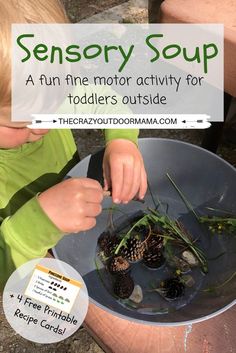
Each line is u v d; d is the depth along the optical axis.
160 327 0.82
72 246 0.90
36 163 1.03
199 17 0.91
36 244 0.83
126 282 0.90
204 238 0.97
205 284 0.91
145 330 0.82
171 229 0.97
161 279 0.93
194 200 1.00
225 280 0.88
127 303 0.90
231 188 0.93
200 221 0.98
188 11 0.92
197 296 0.90
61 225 0.81
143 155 0.97
